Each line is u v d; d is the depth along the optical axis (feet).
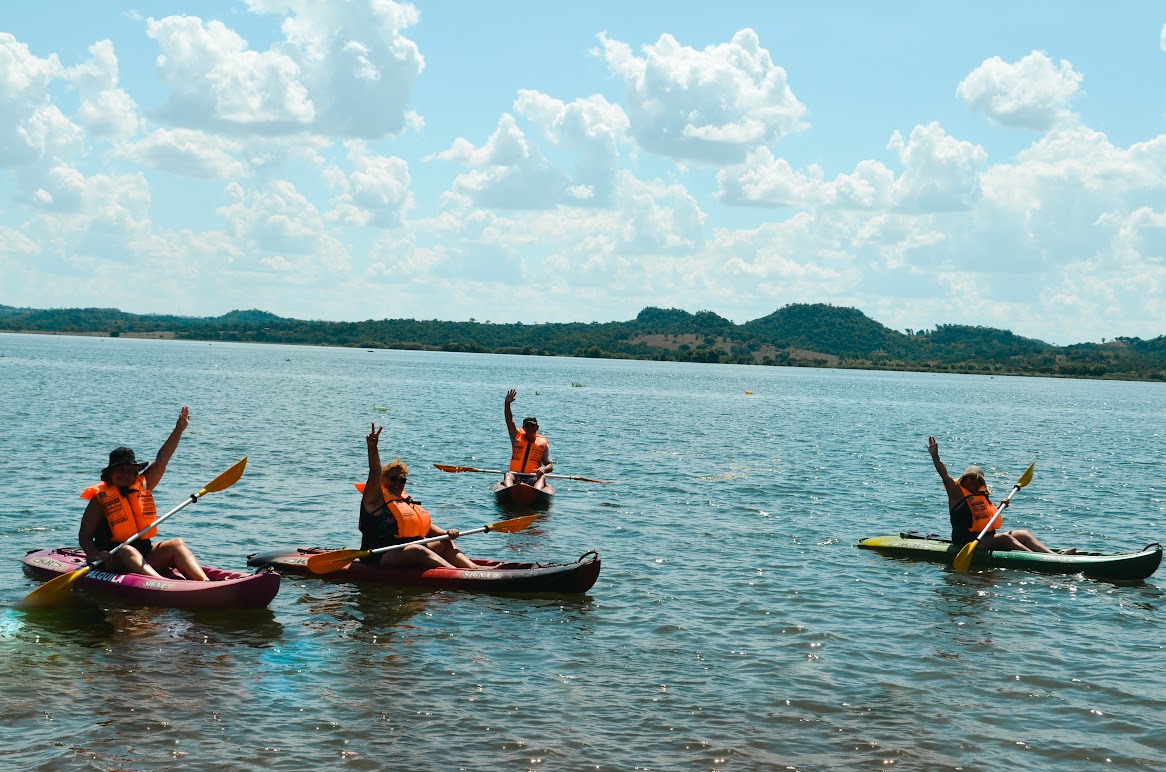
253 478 67.87
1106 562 44.34
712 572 43.39
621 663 30.81
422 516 41.75
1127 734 26.20
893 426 155.94
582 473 78.48
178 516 52.85
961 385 482.28
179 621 33.96
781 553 47.96
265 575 35.01
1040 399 323.37
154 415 119.55
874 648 32.94
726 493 68.59
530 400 196.03
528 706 27.04
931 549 47.47
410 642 32.42
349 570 40.63
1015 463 100.12
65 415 113.09
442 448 95.76
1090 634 35.32
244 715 25.85
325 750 23.88
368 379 264.31
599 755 24.07
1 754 23.09
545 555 46.93
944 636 34.60
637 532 52.95
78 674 28.50
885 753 24.67
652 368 591.37
